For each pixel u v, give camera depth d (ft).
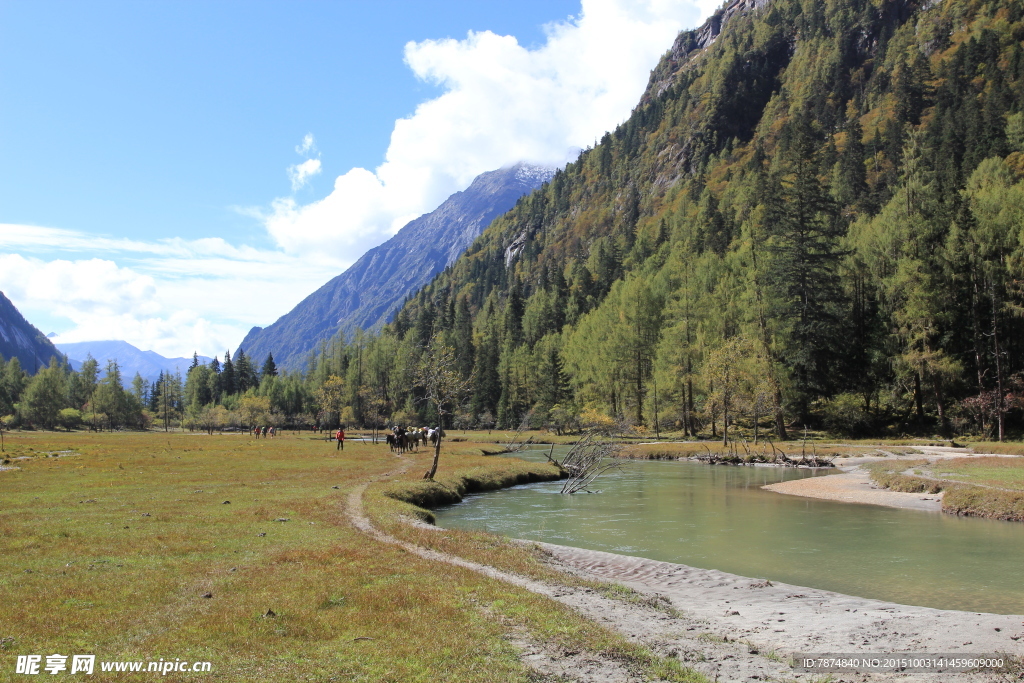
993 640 40.11
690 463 198.49
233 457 179.32
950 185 285.02
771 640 40.68
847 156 470.80
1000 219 237.25
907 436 233.14
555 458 203.10
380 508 83.51
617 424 251.80
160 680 28.27
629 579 58.54
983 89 468.34
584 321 400.06
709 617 46.39
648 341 313.12
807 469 170.19
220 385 621.72
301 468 144.15
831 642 40.19
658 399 285.02
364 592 42.88
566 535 81.20
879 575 59.47
